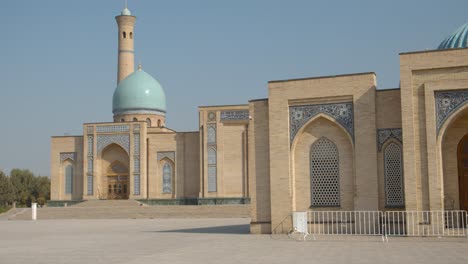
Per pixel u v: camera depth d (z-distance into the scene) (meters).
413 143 15.88
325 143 17.75
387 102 16.98
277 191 17.77
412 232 15.59
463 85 15.59
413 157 15.85
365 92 17.14
